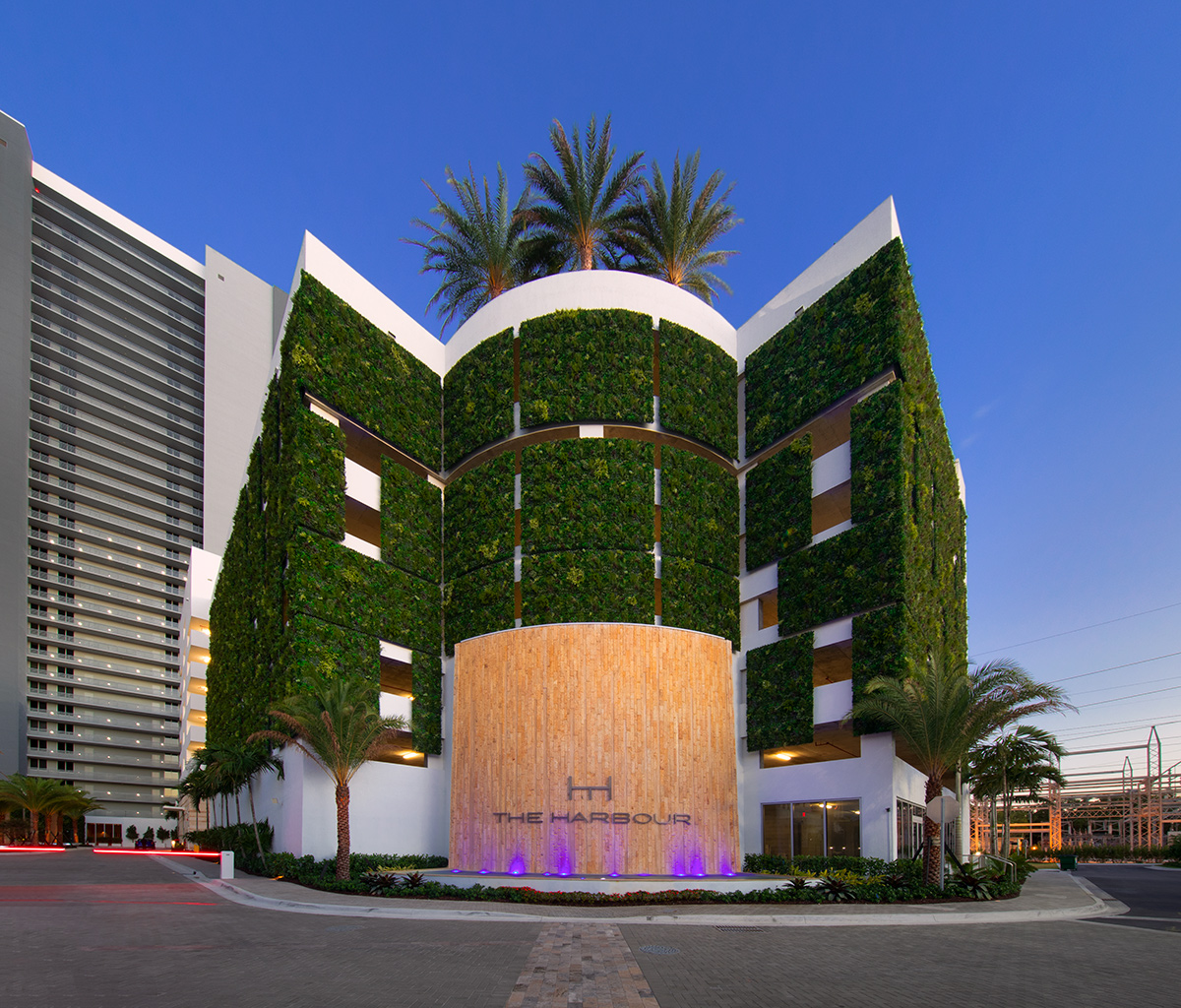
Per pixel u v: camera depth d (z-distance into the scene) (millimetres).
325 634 32906
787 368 37000
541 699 29391
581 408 36438
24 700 109250
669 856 28109
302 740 31078
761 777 34281
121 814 117188
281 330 38719
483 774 29984
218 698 53188
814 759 36312
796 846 32094
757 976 12938
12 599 109312
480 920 20203
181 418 133625
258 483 42188
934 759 26125
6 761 105625
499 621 35406
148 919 20422
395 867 32625
